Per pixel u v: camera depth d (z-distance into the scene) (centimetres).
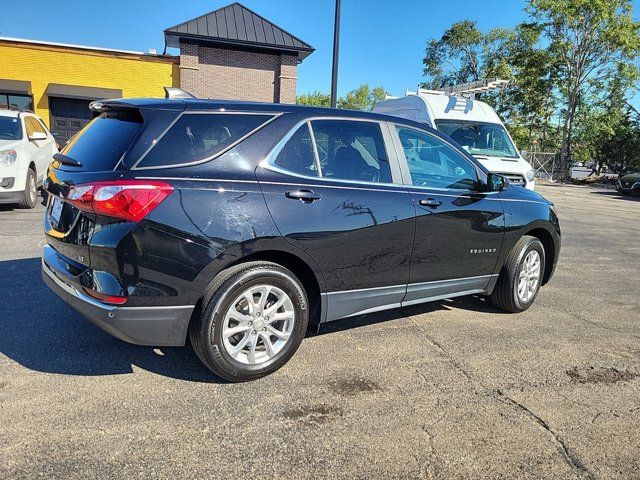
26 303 464
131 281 297
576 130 3378
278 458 265
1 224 799
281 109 361
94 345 385
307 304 358
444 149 448
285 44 2336
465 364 387
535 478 259
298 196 343
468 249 447
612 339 453
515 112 3553
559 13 3194
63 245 324
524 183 1022
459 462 269
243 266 328
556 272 711
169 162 311
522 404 331
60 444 265
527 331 463
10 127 955
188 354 380
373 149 398
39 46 2177
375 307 402
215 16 2336
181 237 304
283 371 362
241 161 331
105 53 2242
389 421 304
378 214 380
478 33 5116
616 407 332
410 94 1181
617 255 864
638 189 2252
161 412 301
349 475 255
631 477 263
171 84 2327
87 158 326
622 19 3152
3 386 320
